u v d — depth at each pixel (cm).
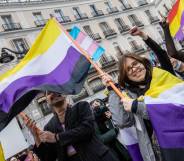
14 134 486
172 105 246
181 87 262
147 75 292
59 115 333
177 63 459
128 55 296
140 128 275
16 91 308
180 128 241
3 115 306
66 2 3669
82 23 3728
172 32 621
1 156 323
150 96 266
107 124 569
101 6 4003
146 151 274
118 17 4091
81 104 329
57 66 327
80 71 321
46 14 3419
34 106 2728
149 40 344
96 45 437
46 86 313
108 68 3678
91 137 320
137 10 4331
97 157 314
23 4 3225
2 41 2912
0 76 327
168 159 239
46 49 336
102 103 582
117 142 533
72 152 319
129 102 262
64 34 337
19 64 332
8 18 3088
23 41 3066
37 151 333
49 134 309
